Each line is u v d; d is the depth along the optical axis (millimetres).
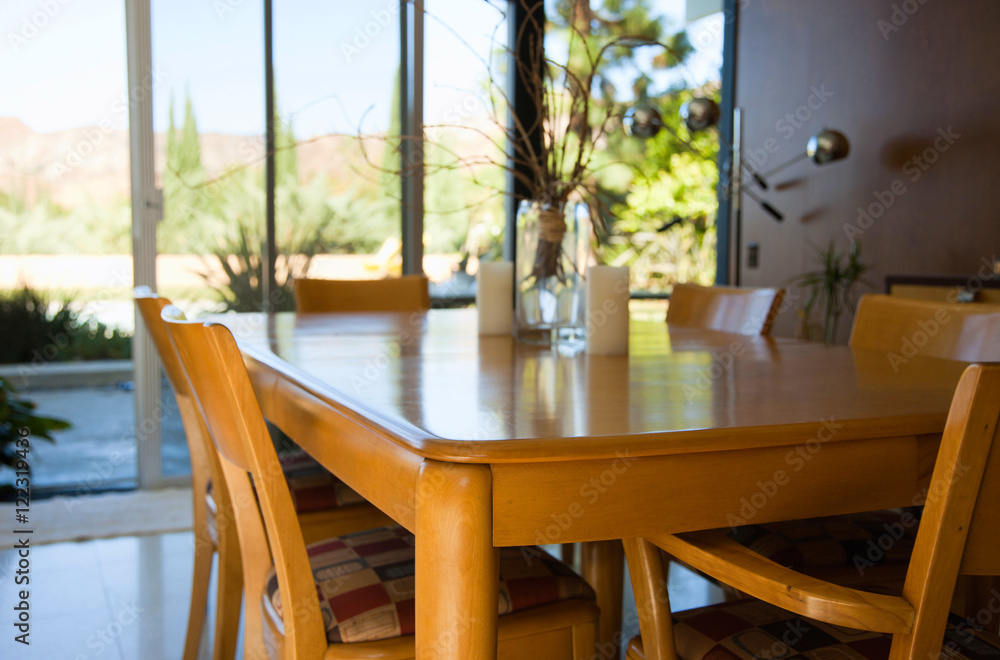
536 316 1723
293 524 1028
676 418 932
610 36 3963
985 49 3207
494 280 1865
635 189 4152
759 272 4324
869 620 794
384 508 918
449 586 802
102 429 3629
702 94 4344
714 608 1103
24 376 3385
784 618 1051
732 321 2135
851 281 3615
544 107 1711
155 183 3156
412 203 3551
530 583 1144
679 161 4281
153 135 3145
